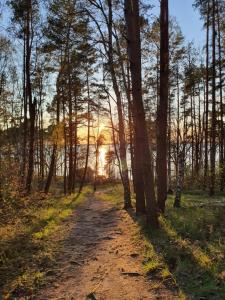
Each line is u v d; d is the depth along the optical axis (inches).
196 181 1277.1
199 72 1110.4
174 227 449.7
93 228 533.0
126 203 741.9
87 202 1062.4
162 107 547.8
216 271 277.6
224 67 1041.5
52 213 670.5
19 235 447.2
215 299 233.6
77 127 1293.1
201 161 1547.7
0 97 1066.7
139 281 287.7
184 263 304.0
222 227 433.1
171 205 703.7
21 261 348.8
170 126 1270.9
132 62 463.2
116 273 310.7
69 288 284.4
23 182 787.4
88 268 329.4
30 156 812.6
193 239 386.6
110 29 707.4
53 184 1851.6
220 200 793.6
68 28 804.6
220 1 932.0
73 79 1061.8
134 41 464.1
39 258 358.0
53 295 271.6
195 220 481.7
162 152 562.6
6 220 536.1
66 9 688.4
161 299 250.8
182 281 273.4
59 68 986.7
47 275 313.1
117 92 753.0
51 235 468.4
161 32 531.2
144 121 466.6
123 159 753.0
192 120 1533.0
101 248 399.2
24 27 794.2
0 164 677.3
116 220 592.7
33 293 275.9
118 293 268.4
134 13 464.1
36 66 947.3
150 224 454.9
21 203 668.1
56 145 1083.9
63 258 363.6
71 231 505.7
